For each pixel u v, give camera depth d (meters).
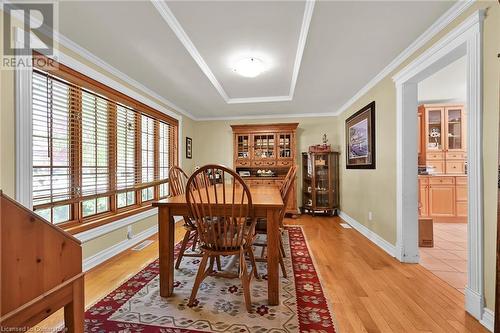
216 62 2.51
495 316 1.23
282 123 4.49
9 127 1.52
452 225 3.85
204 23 1.81
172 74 2.71
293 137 4.50
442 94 3.73
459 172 4.19
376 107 2.91
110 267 2.21
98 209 2.45
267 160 4.56
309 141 4.79
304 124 4.80
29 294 0.77
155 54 2.23
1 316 0.70
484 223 1.42
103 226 2.35
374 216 2.97
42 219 0.82
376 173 2.91
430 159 4.24
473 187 1.47
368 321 1.42
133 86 2.91
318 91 3.37
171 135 4.04
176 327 1.35
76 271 0.95
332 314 1.48
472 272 1.48
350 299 1.66
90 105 2.26
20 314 0.74
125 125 2.75
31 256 0.78
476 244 1.45
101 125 2.39
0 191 0.71
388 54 2.26
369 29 1.84
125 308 1.54
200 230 1.60
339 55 2.27
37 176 1.76
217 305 1.57
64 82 1.96
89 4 1.54
